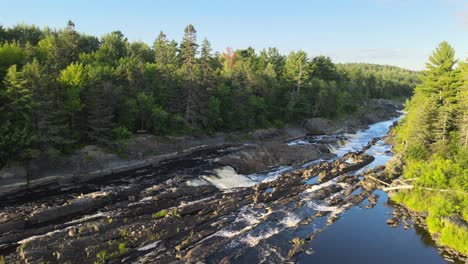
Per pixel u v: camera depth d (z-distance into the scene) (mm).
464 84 59938
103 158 55500
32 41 94750
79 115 58594
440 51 70875
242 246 30438
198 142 75688
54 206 36969
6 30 91250
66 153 53656
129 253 28734
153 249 29578
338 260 29172
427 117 57750
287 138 92625
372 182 49625
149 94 73438
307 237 33125
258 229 33969
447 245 32156
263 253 29438
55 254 26719
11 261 25953
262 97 101062
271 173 56812
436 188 40562
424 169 44812
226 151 72688
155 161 62469
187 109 78125
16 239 30375
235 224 34969
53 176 48812
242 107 89312
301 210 39219
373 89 187000
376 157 68938
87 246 28297
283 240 31984
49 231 32156
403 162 57312
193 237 31531
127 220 34188
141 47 120312
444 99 65812
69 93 56719
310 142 86688
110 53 97062
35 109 49438
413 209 40469
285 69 121688
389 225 36469
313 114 113062
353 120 119688
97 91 58844
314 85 116750
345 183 50062
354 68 193000
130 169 56625
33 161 48469
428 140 58188
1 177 44531
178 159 64438
